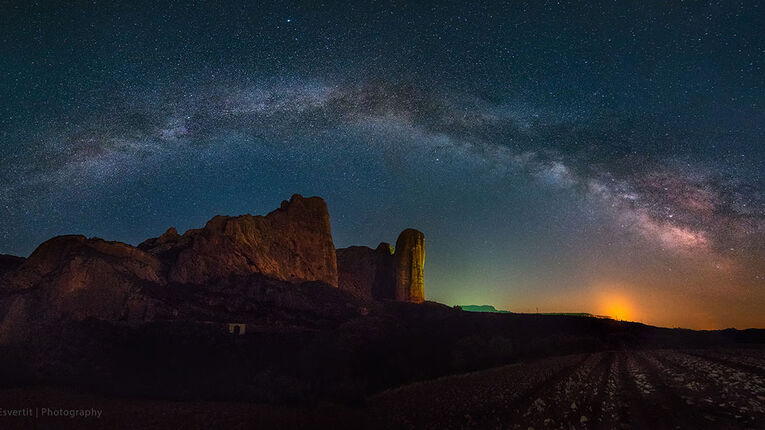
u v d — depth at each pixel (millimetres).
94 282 51125
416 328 59438
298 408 24750
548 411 18594
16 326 44719
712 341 73688
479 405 21891
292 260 72500
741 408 16859
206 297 56188
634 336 67500
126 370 38562
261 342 46406
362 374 38906
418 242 86438
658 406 18219
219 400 27781
